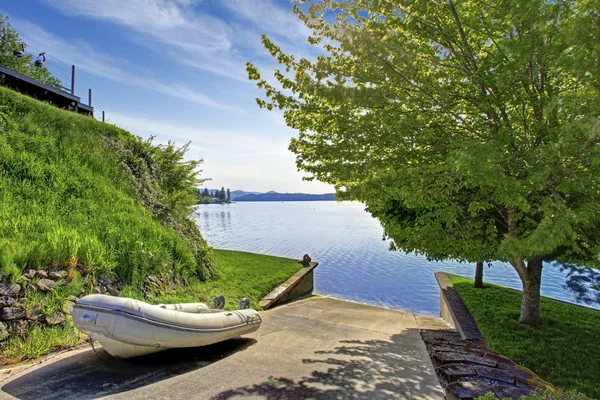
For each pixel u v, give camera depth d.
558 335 6.75
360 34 5.12
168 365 4.59
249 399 3.69
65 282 5.64
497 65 4.96
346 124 5.69
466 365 4.76
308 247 27.95
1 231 5.80
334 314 9.74
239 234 36.91
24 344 4.64
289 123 6.72
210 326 5.13
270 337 6.41
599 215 4.13
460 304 9.77
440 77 5.59
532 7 3.67
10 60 25.59
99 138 11.33
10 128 8.90
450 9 5.25
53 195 7.76
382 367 4.96
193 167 15.38
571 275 8.77
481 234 6.99
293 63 5.62
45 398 3.49
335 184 7.22
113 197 9.33
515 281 18.34
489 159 4.11
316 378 4.39
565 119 4.27
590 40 3.33
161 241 8.73
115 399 3.54
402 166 5.95
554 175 4.07
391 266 21.55
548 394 3.63
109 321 4.15
